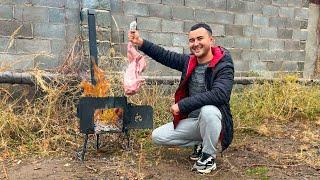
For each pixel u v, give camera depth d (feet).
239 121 12.40
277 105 14.07
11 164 8.65
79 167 8.42
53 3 12.25
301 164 9.08
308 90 15.38
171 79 13.74
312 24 18.57
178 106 7.74
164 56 8.64
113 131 8.83
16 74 11.34
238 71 16.24
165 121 11.51
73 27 12.58
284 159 9.40
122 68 12.73
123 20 13.42
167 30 14.38
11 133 10.26
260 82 15.58
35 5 12.00
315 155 9.78
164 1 14.20
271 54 17.11
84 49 12.40
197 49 7.93
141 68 8.73
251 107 13.79
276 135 11.73
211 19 15.30
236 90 15.51
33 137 10.09
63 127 10.61
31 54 12.02
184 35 14.78
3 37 11.66
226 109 8.04
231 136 8.24
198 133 8.38
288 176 8.25
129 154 9.32
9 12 11.66
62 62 12.51
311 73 18.75
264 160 9.29
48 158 9.07
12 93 11.58
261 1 16.49
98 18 12.60
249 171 8.45
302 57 18.15
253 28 16.43
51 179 7.73
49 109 10.49
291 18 17.48
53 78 11.43
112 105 8.66
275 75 17.07
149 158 9.09
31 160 8.93
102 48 12.73
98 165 8.54
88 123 8.54
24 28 11.91
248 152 9.89
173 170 8.34
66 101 11.09
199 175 8.09
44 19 12.16
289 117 13.71
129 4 13.50
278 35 17.20
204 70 8.09
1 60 11.69
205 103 7.72
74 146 9.89
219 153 9.67
